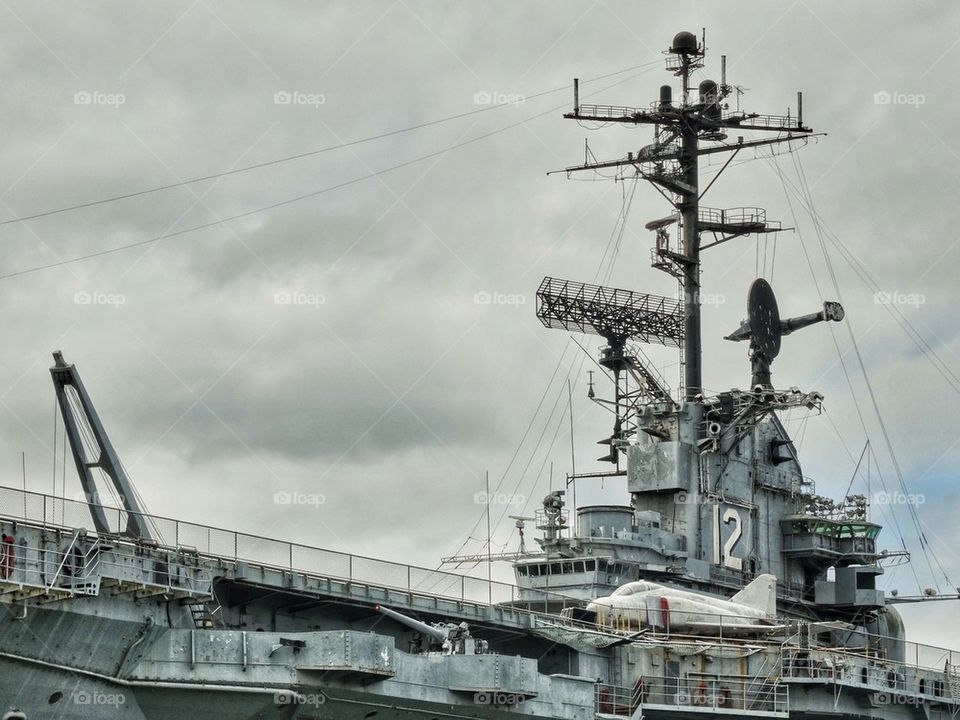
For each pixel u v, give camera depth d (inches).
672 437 3257.9
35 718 1959.9
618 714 2733.8
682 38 3358.8
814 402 3149.6
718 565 3179.1
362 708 2201.0
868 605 3422.7
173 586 2070.6
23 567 1882.4
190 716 2079.2
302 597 2321.6
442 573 2551.7
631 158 3348.9
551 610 2938.0
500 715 2381.9
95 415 2228.1
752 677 2851.9
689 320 3324.3
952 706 3353.8
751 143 3432.6
